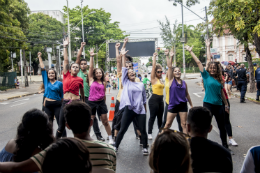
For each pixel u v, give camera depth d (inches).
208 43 220.7
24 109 510.3
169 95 216.1
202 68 203.5
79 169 58.7
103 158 95.5
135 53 1413.6
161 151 70.2
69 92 215.8
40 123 100.6
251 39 583.5
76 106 97.6
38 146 100.1
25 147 98.1
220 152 93.7
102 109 229.1
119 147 227.0
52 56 2114.9
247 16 485.7
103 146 97.2
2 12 973.2
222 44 1973.4
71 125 96.2
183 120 214.4
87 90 259.4
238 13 468.4
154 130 288.0
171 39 1792.6
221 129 203.0
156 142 72.9
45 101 221.1
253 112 380.2
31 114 101.3
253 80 634.2
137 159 194.4
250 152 90.3
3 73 1109.7
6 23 1023.0
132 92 196.9
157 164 70.7
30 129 99.4
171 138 71.4
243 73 478.3
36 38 2037.4
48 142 101.7
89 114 98.3
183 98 212.8
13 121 375.6
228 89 555.5
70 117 95.9
